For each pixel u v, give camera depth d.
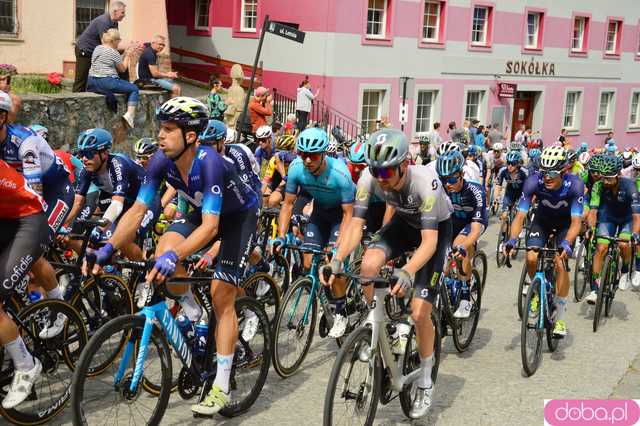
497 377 4.79
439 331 4.11
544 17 22.20
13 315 3.56
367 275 3.62
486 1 20.27
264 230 6.20
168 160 3.46
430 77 19.20
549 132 23.44
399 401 4.27
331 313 4.88
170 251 3.14
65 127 8.48
